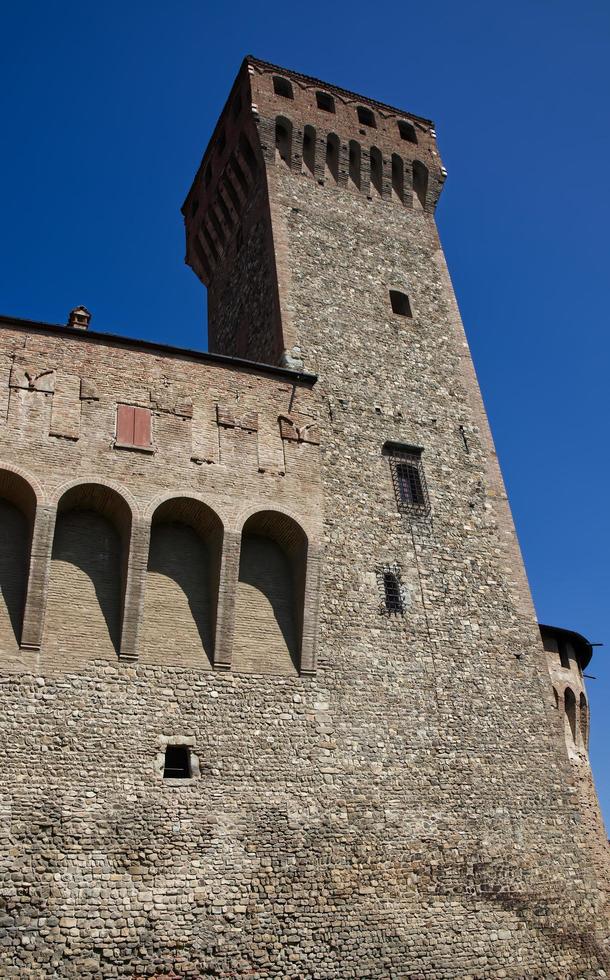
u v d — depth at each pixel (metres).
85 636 22.95
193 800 21.88
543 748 27.00
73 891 19.88
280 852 22.12
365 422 30.00
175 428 25.84
